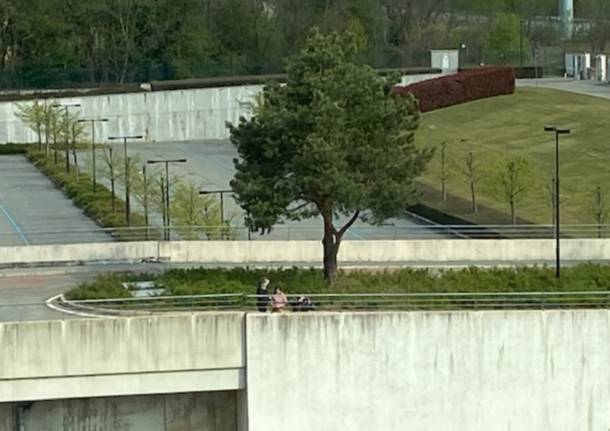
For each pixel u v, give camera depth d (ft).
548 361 183.11
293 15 613.52
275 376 179.01
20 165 422.41
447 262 233.76
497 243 238.68
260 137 203.00
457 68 558.97
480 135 428.97
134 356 176.76
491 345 181.98
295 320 178.70
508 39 628.28
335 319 179.22
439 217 312.50
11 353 174.70
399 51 585.22
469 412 182.50
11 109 458.50
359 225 302.86
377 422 181.27
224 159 432.25
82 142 443.73
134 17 558.97
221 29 595.88
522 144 407.03
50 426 181.57
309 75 204.54
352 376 180.14
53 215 331.57
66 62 550.36
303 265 229.86
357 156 202.49
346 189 198.59
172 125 489.26
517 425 183.42
